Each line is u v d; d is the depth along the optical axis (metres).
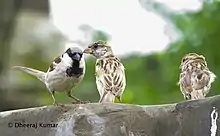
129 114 7.57
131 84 17.69
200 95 7.82
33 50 17.30
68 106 7.61
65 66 7.67
